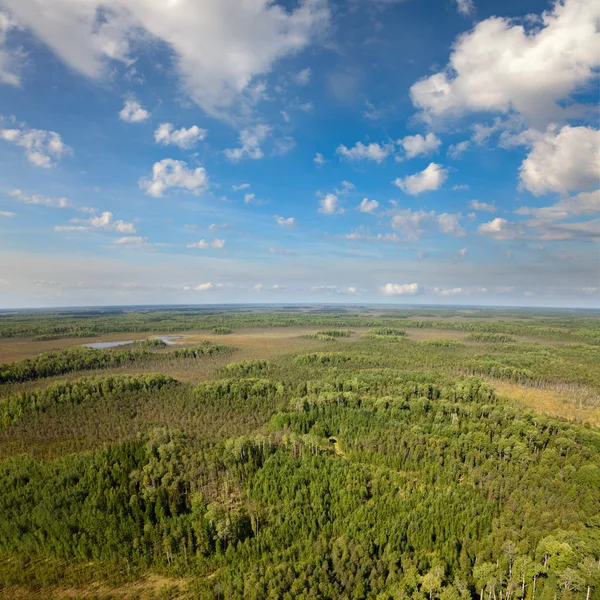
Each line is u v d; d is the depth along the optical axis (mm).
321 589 66062
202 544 77375
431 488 92625
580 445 109188
